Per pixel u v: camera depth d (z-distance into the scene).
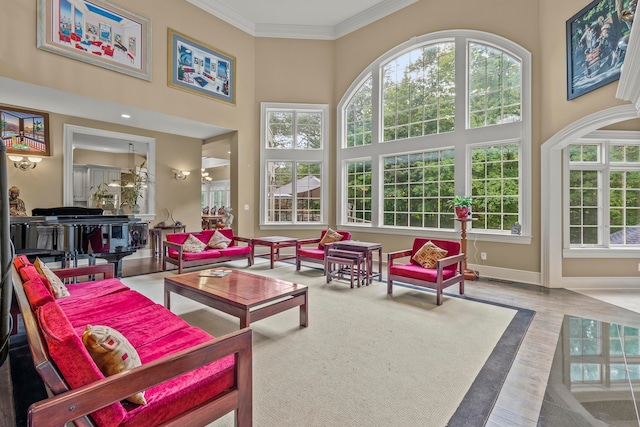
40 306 1.48
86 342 1.21
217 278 3.29
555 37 4.38
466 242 5.29
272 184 7.33
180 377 1.39
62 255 3.88
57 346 1.08
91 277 4.65
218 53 6.45
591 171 4.77
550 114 4.48
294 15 6.75
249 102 7.08
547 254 4.52
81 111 5.49
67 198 5.78
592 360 2.38
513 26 4.92
